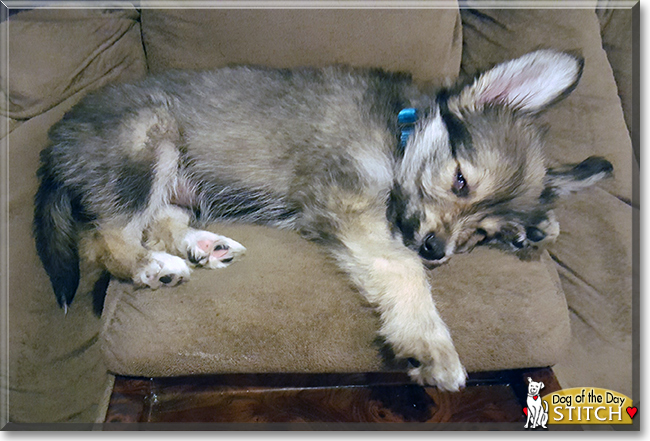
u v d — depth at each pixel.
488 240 0.77
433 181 0.74
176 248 0.75
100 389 0.73
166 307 0.71
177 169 0.78
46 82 0.75
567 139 0.85
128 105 0.76
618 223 0.80
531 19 0.84
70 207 0.74
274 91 0.77
